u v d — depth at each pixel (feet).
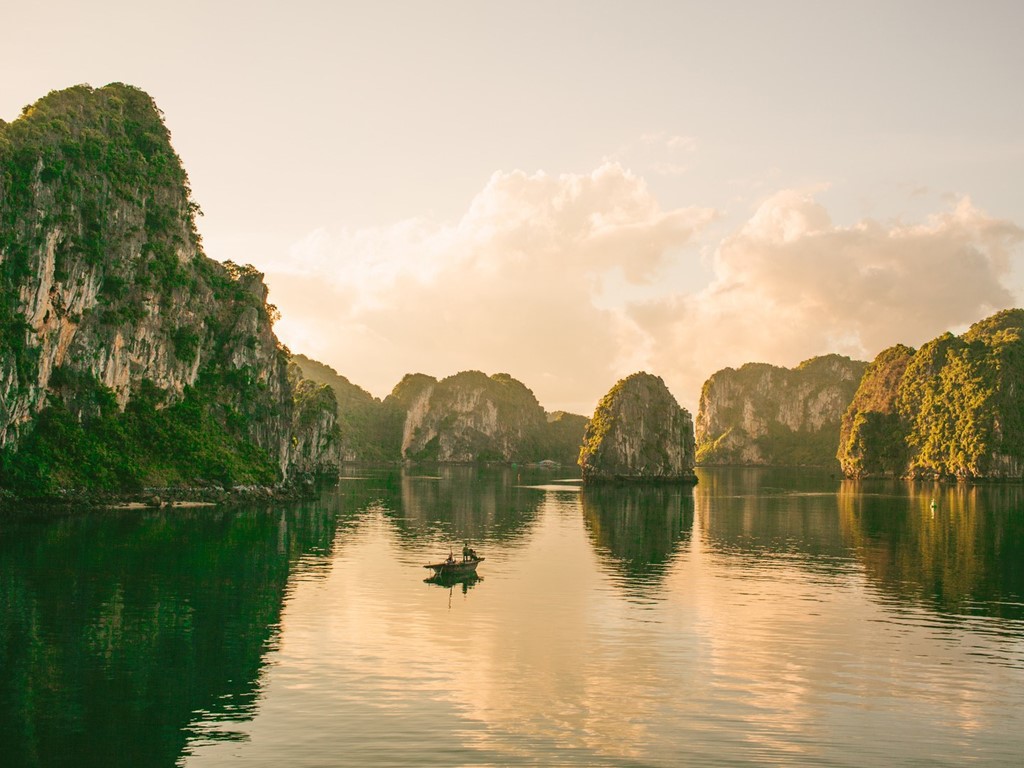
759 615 154.30
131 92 387.14
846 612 157.48
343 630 136.98
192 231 404.98
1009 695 109.91
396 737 92.32
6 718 95.45
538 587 178.70
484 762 86.17
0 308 274.36
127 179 348.79
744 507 420.77
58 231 301.02
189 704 101.30
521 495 506.89
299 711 99.66
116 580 170.09
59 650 120.98
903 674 118.21
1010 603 166.61
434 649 127.13
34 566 181.37
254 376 418.51
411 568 199.31
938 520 348.79
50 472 280.72
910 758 89.71
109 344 326.24
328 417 583.58
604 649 129.18
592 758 87.81
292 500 388.16
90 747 88.43
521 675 115.24
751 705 104.78
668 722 98.53
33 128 310.45
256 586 170.19
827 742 93.50
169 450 341.62
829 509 409.08
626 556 229.86
